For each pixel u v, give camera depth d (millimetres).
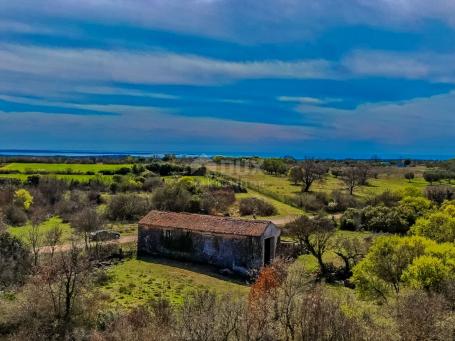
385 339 19750
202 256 52375
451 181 125562
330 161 191125
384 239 34469
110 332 26188
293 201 88688
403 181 126125
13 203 74000
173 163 127688
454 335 20641
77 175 106688
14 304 30078
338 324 20141
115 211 74625
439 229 43125
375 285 32281
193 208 78312
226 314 21094
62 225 67625
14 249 43750
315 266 50219
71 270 30406
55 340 27688
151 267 50438
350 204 88312
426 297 22891
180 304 35375
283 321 20875
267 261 51688
